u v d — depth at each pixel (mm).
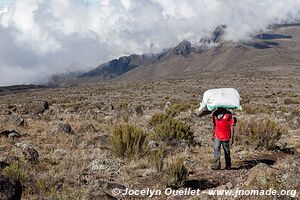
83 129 20922
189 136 16688
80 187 9922
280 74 163625
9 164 11328
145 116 31562
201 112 12094
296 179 8906
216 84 129625
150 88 120375
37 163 12352
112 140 14336
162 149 14500
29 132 19062
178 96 84188
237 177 10625
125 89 123250
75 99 85125
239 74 170500
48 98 101312
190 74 198625
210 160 13070
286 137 18672
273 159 13398
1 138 16500
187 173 10531
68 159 13203
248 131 16266
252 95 78500
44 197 8984
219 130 11805
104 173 11688
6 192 7789
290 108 39750
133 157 13523
